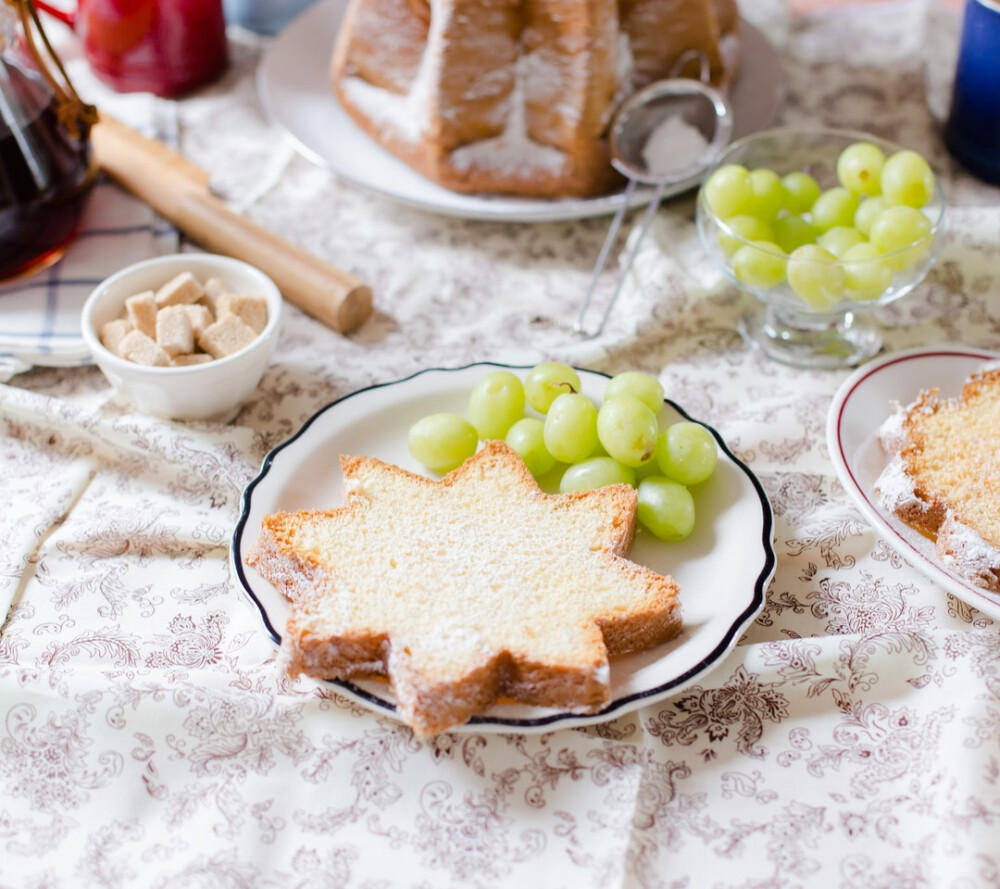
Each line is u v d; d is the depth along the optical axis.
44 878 0.54
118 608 0.63
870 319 0.75
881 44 0.93
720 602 0.60
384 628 0.57
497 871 0.55
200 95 0.90
